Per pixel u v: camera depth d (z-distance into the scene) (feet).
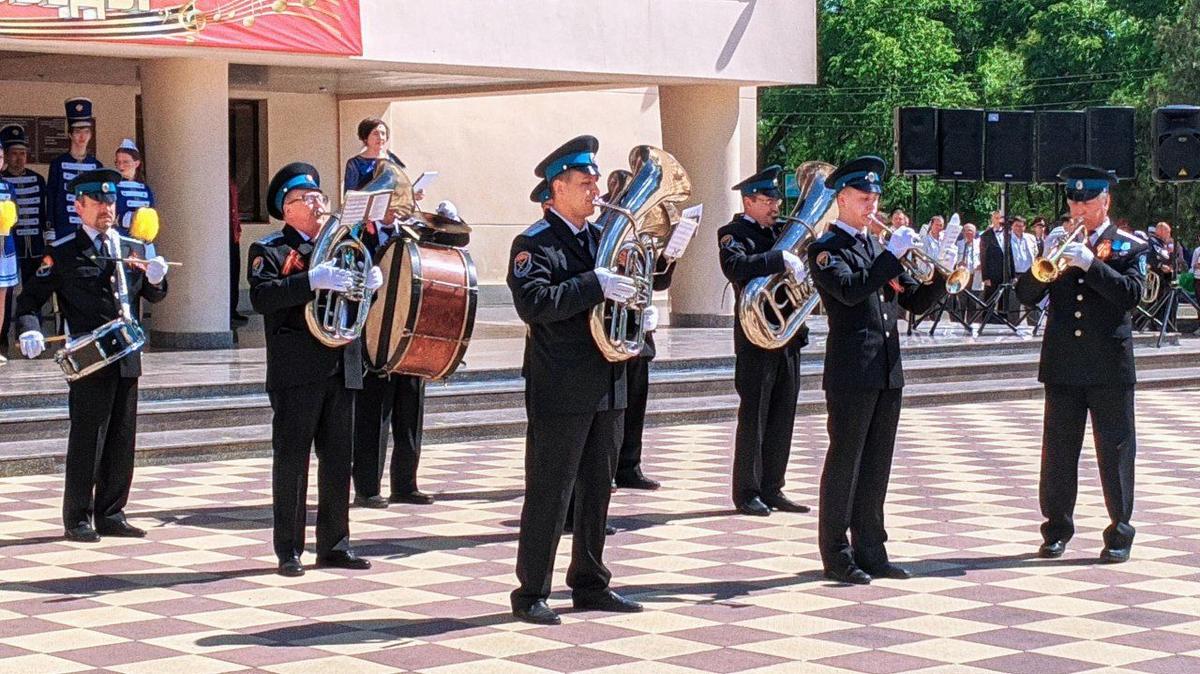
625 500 35.70
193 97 54.75
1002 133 67.82
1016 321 69.51
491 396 47.21
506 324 66.64
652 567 28.78
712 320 67.05
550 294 24.03
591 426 25.14
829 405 27.68
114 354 30.60
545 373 24.62
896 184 153.38
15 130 53.52
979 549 30.37
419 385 35.22
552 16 59.47
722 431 47.01
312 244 28.02
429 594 26.71
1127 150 69.51
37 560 29.27
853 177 27.50
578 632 24.14
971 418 50.62
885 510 34.40
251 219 73.67
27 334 30.01
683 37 62.80
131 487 36.91
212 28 51.65
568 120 79.20
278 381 28.04
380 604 25.99
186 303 55.16
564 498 24.76
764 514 33.83
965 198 152.97
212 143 55.21
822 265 27.22
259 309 27.73
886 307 27.89
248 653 22.99
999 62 163.32
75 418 30.94
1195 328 76.18
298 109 73.82
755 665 22.33
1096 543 31.01
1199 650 23.16
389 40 55.77
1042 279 29.09
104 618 25.05
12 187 53.16
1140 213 139.95
